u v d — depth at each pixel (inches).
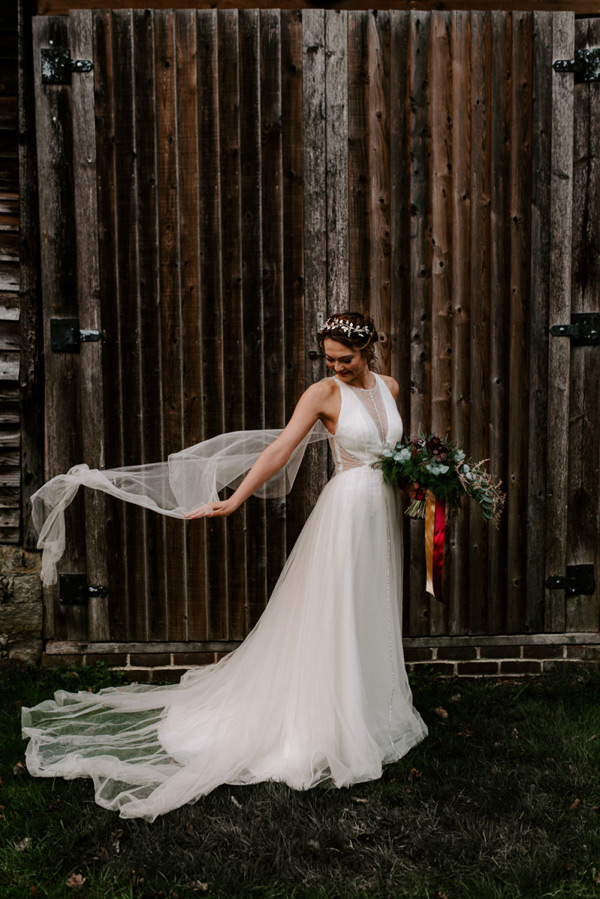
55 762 109.0
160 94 135.3
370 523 112.5
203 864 88.7
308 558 114.0
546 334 143.9
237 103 135.5
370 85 136.4
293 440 110.1
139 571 144.2
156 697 128.0
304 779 104.0
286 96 135.9
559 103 138.9
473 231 140.6
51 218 137.6
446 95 137.6
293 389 141.3
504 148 139.3
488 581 147.8
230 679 124.0
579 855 91.2
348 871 88.6
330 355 109.8
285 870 88.6
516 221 140.9
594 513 148.9
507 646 148.8
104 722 121.4
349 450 112.6
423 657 148.3
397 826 96.6
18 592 145.3
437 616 147.4
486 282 141.8
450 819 97.8
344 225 138.7
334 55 135.5
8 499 145.7
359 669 110.0
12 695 134.8
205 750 108.7
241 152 136.6
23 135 139.3
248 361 140.6
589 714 127.5
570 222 141.3
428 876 87.7
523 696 137.3
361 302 140.6
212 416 141.8
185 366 140.6
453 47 136.7
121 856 90.5
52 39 134.4
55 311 139.5
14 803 100.7
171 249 138.3
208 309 139.6
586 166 141.4
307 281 139.4
